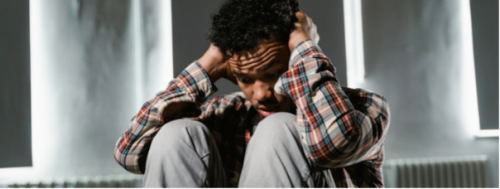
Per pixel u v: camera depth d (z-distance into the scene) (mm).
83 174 2479
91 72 2545
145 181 620
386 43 2969
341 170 796
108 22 2592
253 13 709
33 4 2490
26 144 2416
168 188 586
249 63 713
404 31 3023
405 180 2844
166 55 2645
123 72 2600
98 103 2545
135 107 2609
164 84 2631
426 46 3059
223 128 959
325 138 593
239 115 966
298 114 642
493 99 3119
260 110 790
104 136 2537
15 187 2316
